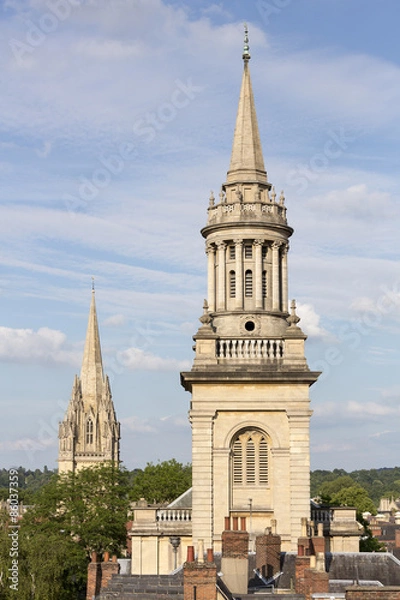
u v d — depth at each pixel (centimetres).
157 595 5275
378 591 4544
